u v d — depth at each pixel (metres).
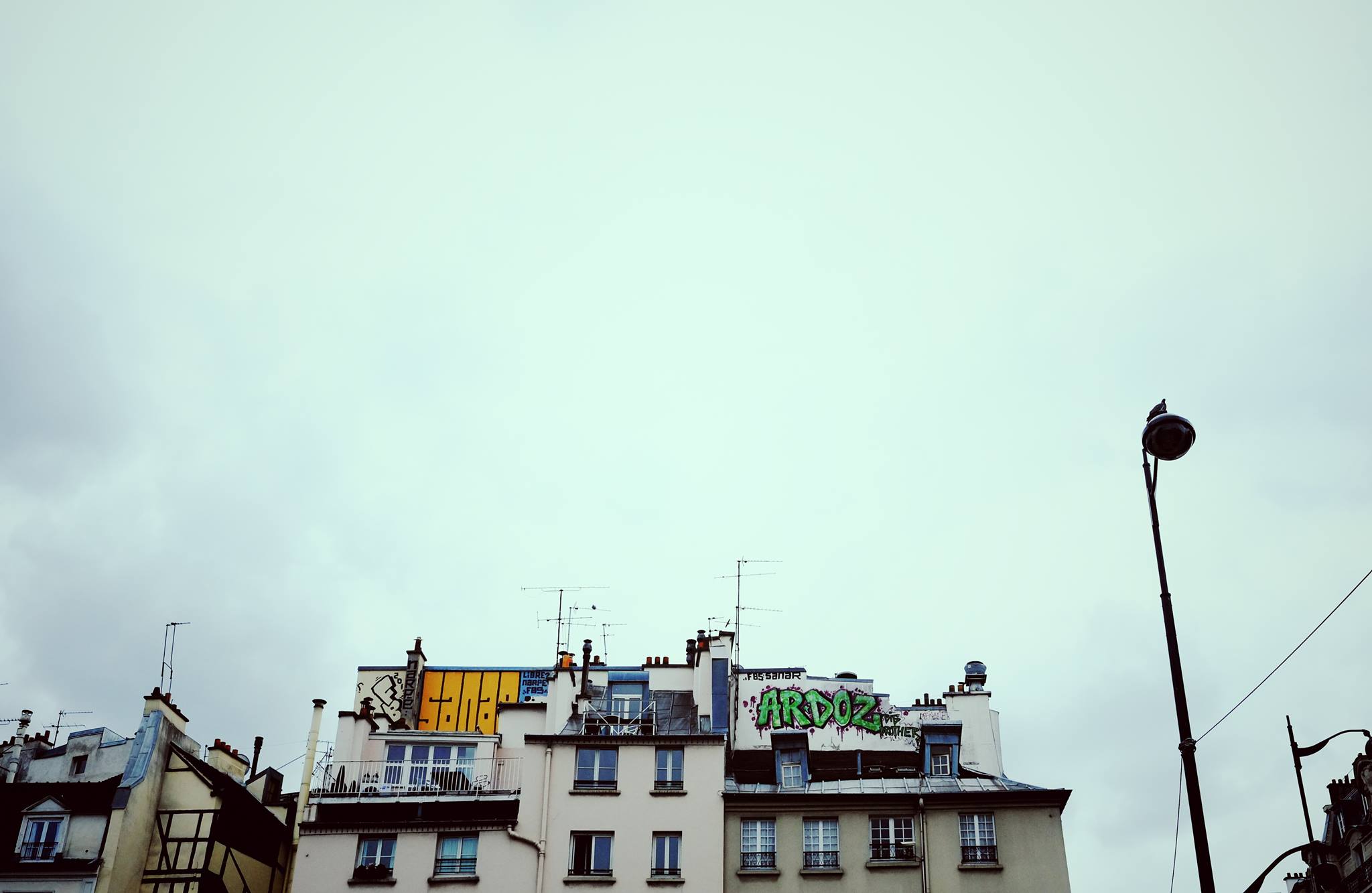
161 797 55.03
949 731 59.00
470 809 54.88
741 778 57.75
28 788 53.44
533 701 64.31
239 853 56.56
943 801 53.72
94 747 56.59
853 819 53.81
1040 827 52.91
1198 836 23.61
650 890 52.47
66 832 52.50
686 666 63.62
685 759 55.22
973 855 52.53
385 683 71.25
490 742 58.72
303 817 54.84
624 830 53.69
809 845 53.44
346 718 58.47
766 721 65.38
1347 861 46.34
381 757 58.12
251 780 61.50
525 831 53.62
